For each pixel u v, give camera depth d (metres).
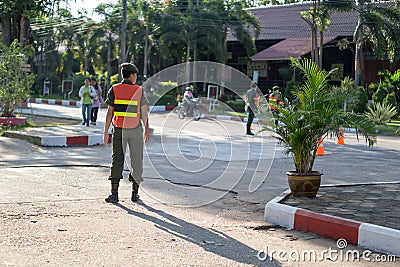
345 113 7.93
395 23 35.19
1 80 19.27
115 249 5.52
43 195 8.02
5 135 15.70
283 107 8.08
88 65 56.47
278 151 14.61
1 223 6.35
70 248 5.50
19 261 5.05
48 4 25.80
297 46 41.25
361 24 35.31
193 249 5.64
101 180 9.52
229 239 6.09
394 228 6.03
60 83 53.66
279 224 6.81
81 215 6.90
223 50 40.31
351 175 11.10
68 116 26.08
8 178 9.41
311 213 6.57
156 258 5.28
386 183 9.44
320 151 14.62
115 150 7.77
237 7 41.19
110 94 7.84
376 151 16.03
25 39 25.17
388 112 26.64
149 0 42.62
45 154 13.12
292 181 7.92
